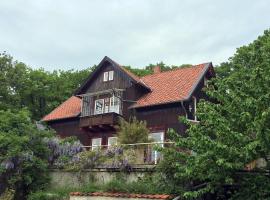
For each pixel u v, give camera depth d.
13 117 26.52
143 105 33.03
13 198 25.08
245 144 17.78
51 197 24.12
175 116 31.84
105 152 24.97
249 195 18.22
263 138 17.16
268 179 18.09
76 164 25.56
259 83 18.61
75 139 27.72
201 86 33.88
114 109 35.22
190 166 18.72
